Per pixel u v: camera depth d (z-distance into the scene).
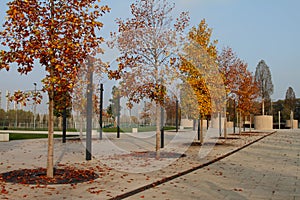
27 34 7.87
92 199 6.64
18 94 8.30
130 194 7.39
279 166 12.08
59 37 7.92
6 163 11.49
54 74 8.25
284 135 33.38
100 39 8.45
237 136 29.22
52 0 8.10
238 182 9.02
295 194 7.62
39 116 53.25
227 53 24.86
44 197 6.75
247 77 30.45
